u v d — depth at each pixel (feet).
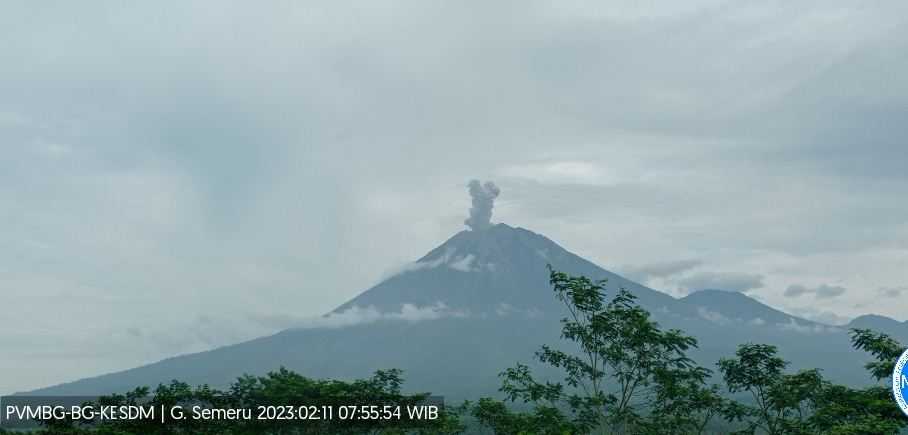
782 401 63.21
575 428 65.98
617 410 66.85
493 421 75.66
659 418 68.74
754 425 66.49
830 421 60.34
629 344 64.59
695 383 69.10
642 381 65.57
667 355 65.82
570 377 71.61
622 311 64.13
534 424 68.23
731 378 66.95
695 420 70.08
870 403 61.21
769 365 65.77
